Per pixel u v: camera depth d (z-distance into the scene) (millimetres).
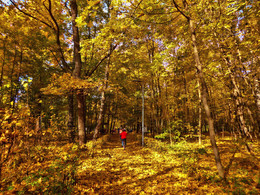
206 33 7062
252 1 5441
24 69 12320
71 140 8711
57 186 3492
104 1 12188
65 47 13492
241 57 7980
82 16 5895
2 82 10156
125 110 25797
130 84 19703
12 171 2664
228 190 3818
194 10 5969
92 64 12914
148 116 23672
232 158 6449
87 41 7434
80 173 5719
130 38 7676
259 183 3873
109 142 15992
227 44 7613
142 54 16781
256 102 8250
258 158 5898
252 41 6906
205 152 8219
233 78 7973
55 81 7898
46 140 4039
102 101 13047
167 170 5898
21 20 8969
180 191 4129
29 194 2822
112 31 6480
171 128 11305
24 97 7609
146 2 5609
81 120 9703
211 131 4879
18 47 11641
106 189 4527
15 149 2572
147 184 4777
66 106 18844
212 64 8500
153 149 10359
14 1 6938
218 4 6004
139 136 14633
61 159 3562
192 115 17031
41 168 3158
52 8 9125
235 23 7633
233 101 9312
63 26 11719
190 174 5250
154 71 13398
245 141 7285
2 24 9555
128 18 5938
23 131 2844
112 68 16016
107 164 7004
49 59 13195
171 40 10656
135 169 6277
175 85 12836
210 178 4680
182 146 10188
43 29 10422
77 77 9758
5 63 11195
